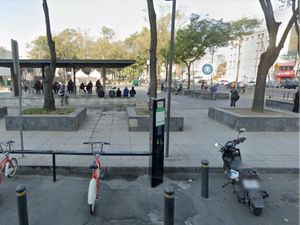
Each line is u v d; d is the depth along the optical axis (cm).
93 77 2841
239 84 4384
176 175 565
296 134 905
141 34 4391
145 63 4366
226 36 2491
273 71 6069
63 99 1650
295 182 539
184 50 2670
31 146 707
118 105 1683
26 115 905
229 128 992
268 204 445
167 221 330
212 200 454
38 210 413
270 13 1020
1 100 1638
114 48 4859
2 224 373
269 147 743
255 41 7181
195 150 698
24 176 546
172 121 923
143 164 586
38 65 1803
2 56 5269
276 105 1555
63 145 721
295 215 410
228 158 520
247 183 420
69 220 388
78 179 536
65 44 4628
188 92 2788
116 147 711
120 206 430
